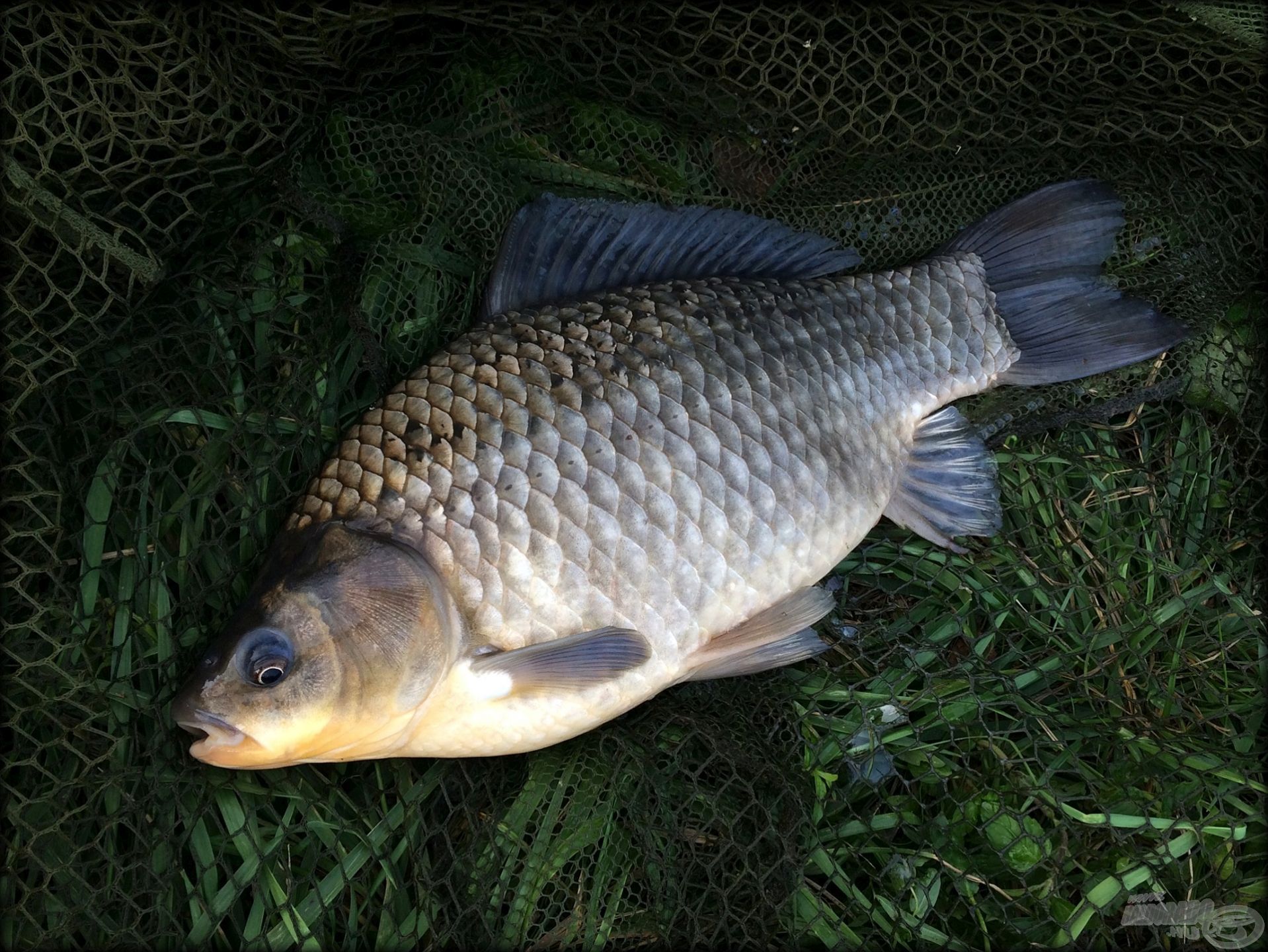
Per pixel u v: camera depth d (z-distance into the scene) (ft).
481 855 1.19
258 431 1.20
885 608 1.36
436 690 1.06
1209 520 1.38
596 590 1.08
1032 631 1.34
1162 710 1.30
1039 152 1.33
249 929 1.13
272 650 1.01
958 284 1.28
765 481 1.14
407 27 1.20
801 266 1.25
